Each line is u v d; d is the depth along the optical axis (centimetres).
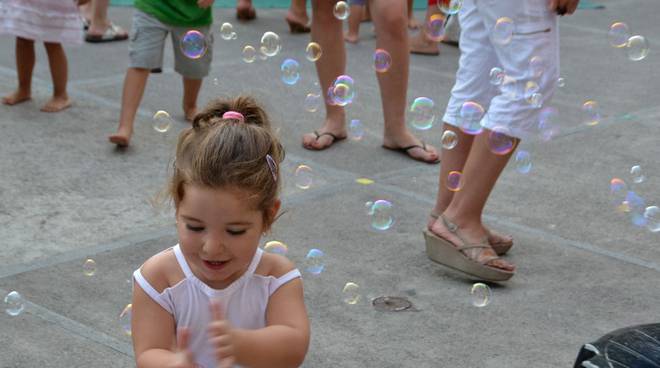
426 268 437
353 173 560
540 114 412
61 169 539
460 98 445
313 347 361
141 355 236
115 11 972
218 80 739
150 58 582
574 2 404
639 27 1030
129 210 489
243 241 225
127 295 397
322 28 585
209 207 220
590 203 525
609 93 763
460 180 430
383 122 662
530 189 543
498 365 353
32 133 596
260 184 224
